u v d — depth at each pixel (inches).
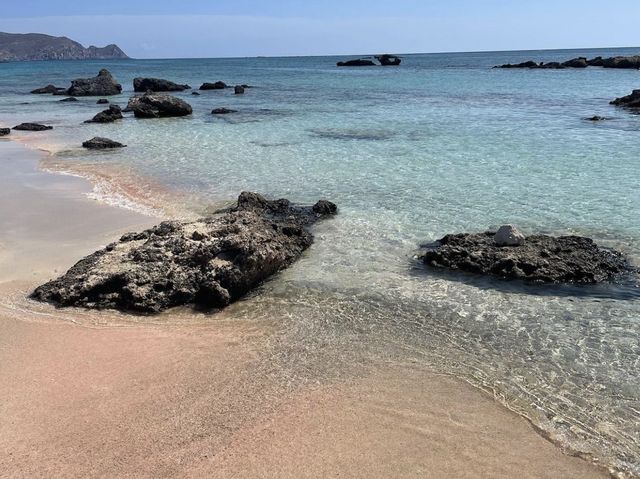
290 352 365.1
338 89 2503.7
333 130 1249.4
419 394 320.8
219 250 464.1
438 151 975.6
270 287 465.4
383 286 461.1
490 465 266.4
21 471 259.4
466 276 476.4
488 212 631.2
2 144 1152.8
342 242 556.4
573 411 306.5
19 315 412.5
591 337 380.8
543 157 906.7
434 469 263.0
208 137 1195.9
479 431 289.9
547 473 262.2
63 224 618.2
